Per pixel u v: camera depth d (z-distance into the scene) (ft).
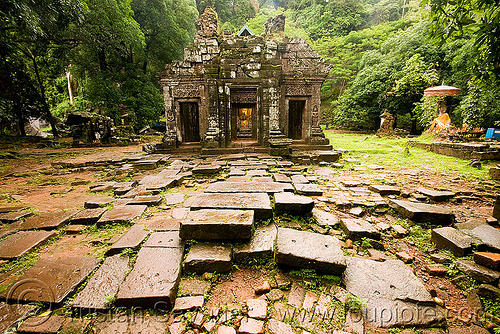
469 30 9.70
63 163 24.45
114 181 18.90
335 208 12.96
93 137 47.34
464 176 19.49
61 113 89.61
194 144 32.81
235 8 129.90
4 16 28.81
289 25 122.52
